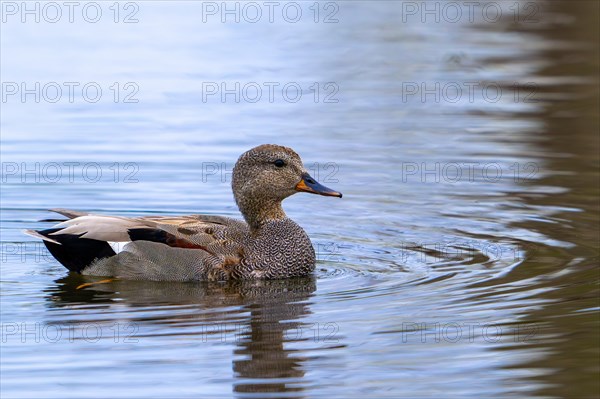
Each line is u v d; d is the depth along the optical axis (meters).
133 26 29.94
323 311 12.20
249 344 11.12
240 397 9.90
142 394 9.95
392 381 10.28
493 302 12.34
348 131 21.62
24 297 12.83
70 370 10.42
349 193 18.02
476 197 17.59
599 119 22.42
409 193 17.97
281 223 14.18
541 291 12.67
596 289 12.64
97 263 13.83
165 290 13.23
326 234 15.86
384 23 31.78
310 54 28.09
